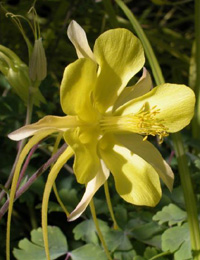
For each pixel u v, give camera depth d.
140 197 0.17
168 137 0.27
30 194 0.25
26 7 0.33
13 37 0.36
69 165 0.27
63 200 0.25
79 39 0.17
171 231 0.22
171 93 0.18
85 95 0.17
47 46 0.36
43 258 0.22
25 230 0.27
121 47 0.17
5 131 0.27
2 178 0.27
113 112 0.18
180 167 0.23
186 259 0.22
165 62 0.39
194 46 0.34
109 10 0.32
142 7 0.47
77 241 0.25
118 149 0.18
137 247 0.24
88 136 0.17
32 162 0.27
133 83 0.34
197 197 0.24
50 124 0.16
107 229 0.23
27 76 0.20
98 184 0.17
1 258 0.25
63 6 0.37
